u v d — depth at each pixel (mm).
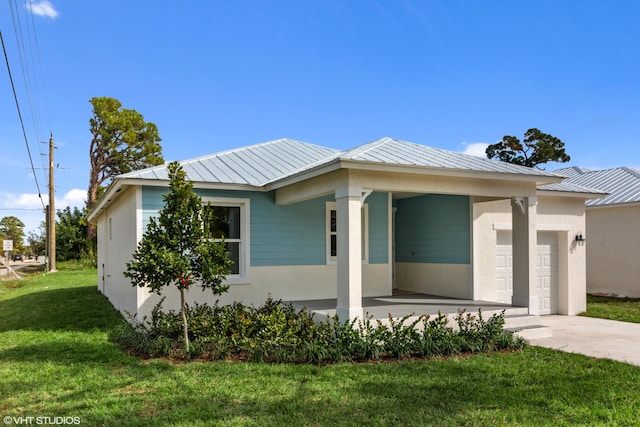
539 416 4762
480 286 11094
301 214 10883
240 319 7793
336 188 8195
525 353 7516
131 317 8945
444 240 11938
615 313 12375
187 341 7199
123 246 11086
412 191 8547
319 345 7078
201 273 7289
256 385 5676
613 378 6137
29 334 9156
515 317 9328
